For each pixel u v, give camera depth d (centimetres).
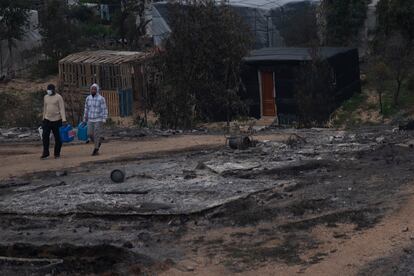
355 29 4403
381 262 827
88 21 5925
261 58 3422
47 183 1365
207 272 843
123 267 876
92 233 1006
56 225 1059
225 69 2483
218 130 2336
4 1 4662
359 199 1076
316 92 2925
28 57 4931
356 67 3741
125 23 5241
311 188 1164
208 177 1292
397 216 981
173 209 1066
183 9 2444
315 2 4641
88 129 1736
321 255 868
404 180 1176
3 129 2488
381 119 3244
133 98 3806
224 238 954
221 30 2438
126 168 1470
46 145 1712
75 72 4003
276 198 1114
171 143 1859
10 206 1164
